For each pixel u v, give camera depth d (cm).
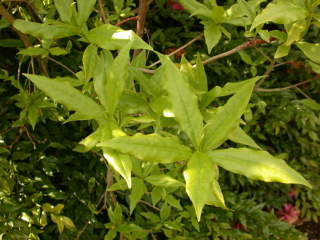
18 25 54
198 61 62
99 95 50
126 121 53
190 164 41
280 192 181
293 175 40
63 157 118
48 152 119
